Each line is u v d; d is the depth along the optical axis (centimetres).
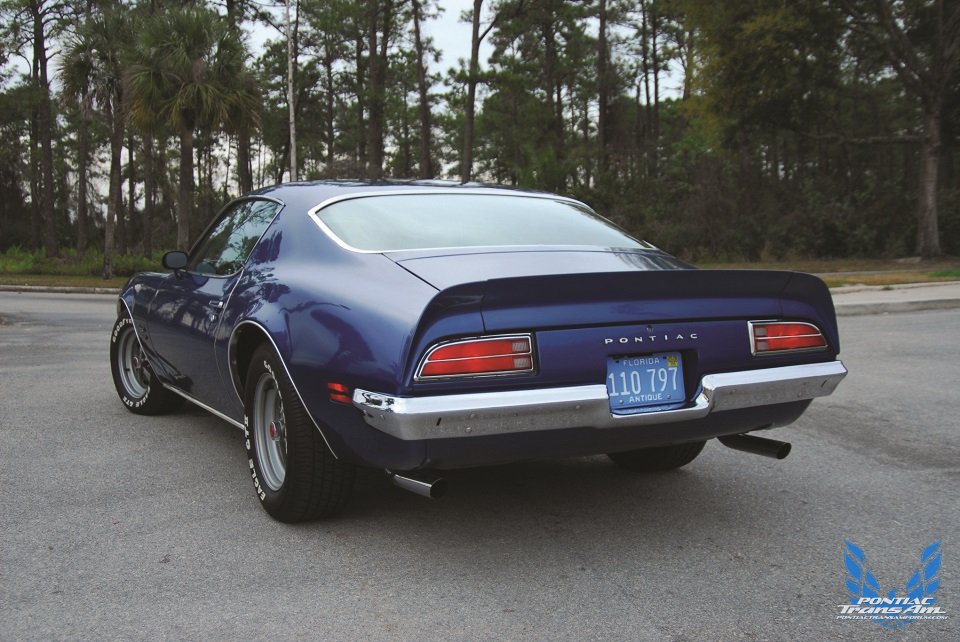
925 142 2620
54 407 547
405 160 6538
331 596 259
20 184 6200
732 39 2650
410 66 5531
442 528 321
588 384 270
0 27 4400
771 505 353
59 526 321
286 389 305
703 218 3131
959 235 2836
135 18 2692
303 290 311
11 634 233
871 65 2980
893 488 377
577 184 3597
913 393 597
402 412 251
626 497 363
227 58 2397
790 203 3212
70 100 2748
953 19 2555
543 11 4712
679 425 291
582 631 236
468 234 331
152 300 464
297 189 383
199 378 412
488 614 247
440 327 258
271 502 324
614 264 317
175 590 263
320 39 5006
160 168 5722
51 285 2431
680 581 272
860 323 1074
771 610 251
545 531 319
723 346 295
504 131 5422
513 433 263
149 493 364
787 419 324
